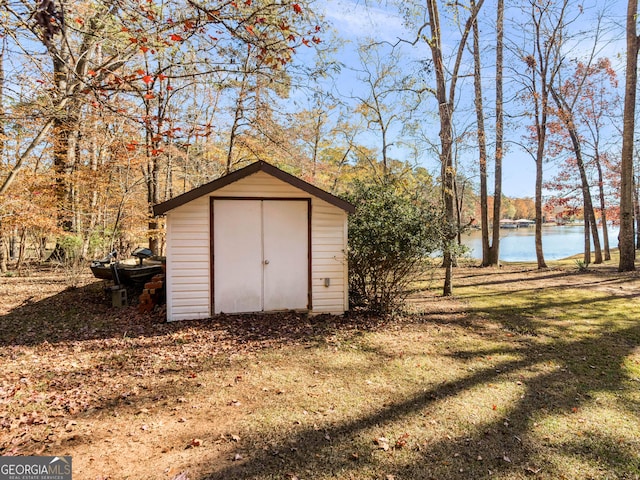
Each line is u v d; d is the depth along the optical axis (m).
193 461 2.68
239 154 14.46
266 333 5.83
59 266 11.46
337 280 7.00
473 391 3.85
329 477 2.53
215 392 3.83
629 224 11.93
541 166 13.92
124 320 6.52
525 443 2.93
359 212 7.14
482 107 11.85
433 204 7.58
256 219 6.68
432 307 7.72
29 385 3.95
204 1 4.16
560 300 8.22
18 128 7.48
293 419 3.28
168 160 12.46
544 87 13.39
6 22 3.96
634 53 11.20
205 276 6.52
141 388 3.92
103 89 4.20
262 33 4.06
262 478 2.50
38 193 9.20
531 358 4.79
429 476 2.54
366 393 3.81
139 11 3.74
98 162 10.75
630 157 11.71
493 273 13.02
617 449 2.85
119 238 12.38
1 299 7.99
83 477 2.48
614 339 5.51
